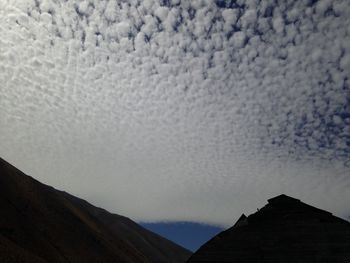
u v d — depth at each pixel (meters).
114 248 51.09
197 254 14.76
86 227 49.03
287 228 13.62
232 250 14.18
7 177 40.94
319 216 13.36
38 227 35.47
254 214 14.80
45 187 52.50
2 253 22.33
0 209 32.03
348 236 12.32
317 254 12.52
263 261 13.33
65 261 32.25
